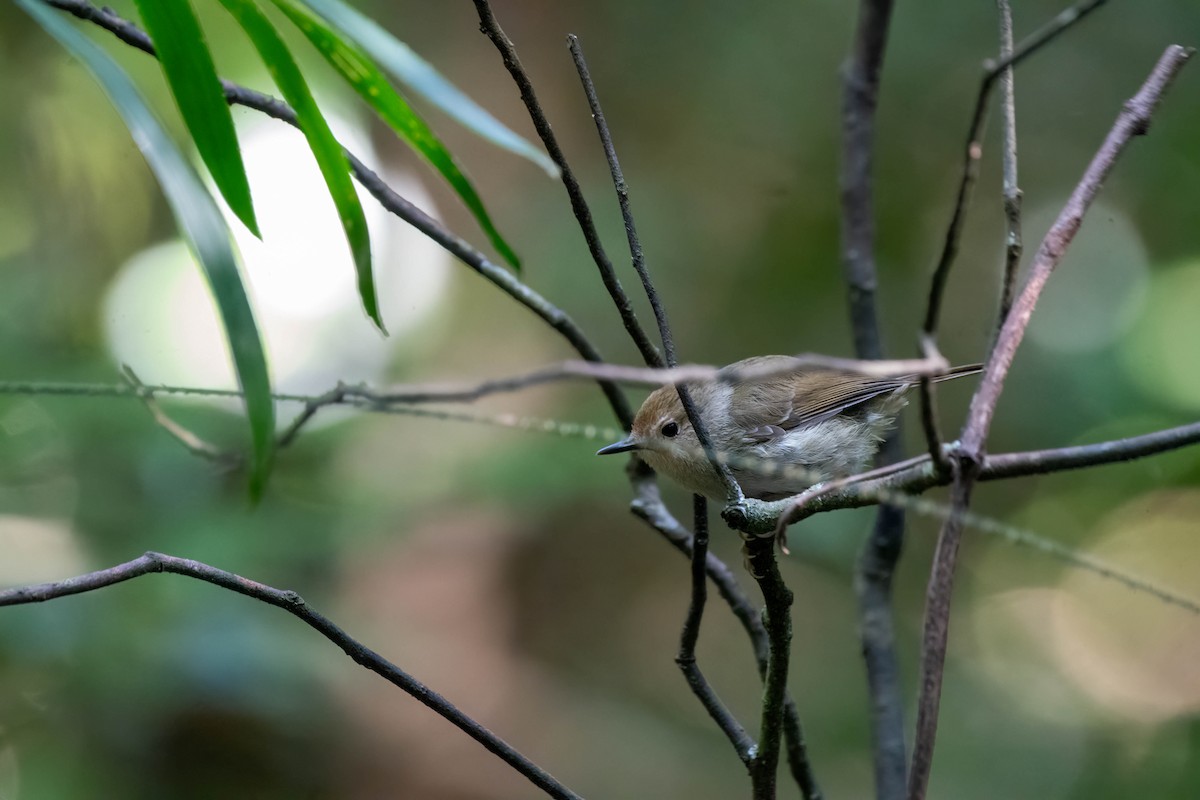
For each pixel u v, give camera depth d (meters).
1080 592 14.32
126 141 11.23
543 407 12.63
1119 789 11.67
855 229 5.79
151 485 9.17
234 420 9.63
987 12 13.97
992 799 11.75
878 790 5.04
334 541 9.65
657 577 14.78
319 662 9.02
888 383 7.60
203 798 9.08
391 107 4.43
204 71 3.54
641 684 14.02
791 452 7.11
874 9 5.74
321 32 4.28
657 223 14.01
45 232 11.30
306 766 9.62
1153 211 14.02
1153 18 13.84
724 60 14.76
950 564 2.93
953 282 14.30
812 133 14.63
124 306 11.19
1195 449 13.03
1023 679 13.66
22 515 8.96
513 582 12.89
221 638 8.31
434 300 13.57
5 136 11.08
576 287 13.12
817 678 13.30
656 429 7.08
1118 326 13.89
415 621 11.55
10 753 8.00
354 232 4.02
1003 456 3.29
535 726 11.87
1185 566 13.89
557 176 4.56
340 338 12.84
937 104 14.23
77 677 8.02
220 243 2.81
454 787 10.46
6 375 9.38
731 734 4.07
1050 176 14.27
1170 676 13.40
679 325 14.09
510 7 14.50
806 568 14.21
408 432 10.66
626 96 14.89
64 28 2.94
